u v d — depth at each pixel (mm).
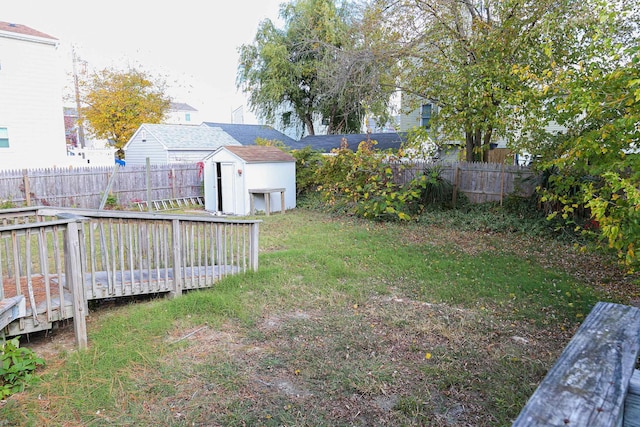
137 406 2840
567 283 5742
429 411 2850
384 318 4441
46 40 14844
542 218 9414
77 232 3596
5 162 14492
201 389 3072
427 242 8328
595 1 5070
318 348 3746
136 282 4727
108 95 23891
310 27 18375
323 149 18062
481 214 10383
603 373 1091
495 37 8867
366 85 11180
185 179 15125
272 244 8148
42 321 3605
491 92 9062
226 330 4117
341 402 2945
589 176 8320
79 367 3281
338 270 6098
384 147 17578
